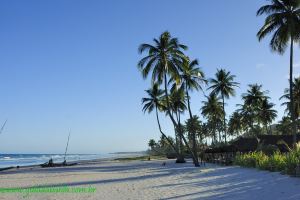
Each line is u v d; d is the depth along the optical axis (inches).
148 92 2664.9
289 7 1615.4
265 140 2112.5
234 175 1075.3
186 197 650.2
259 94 3063.5
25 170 2187.5
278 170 1071.0
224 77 2763.3
